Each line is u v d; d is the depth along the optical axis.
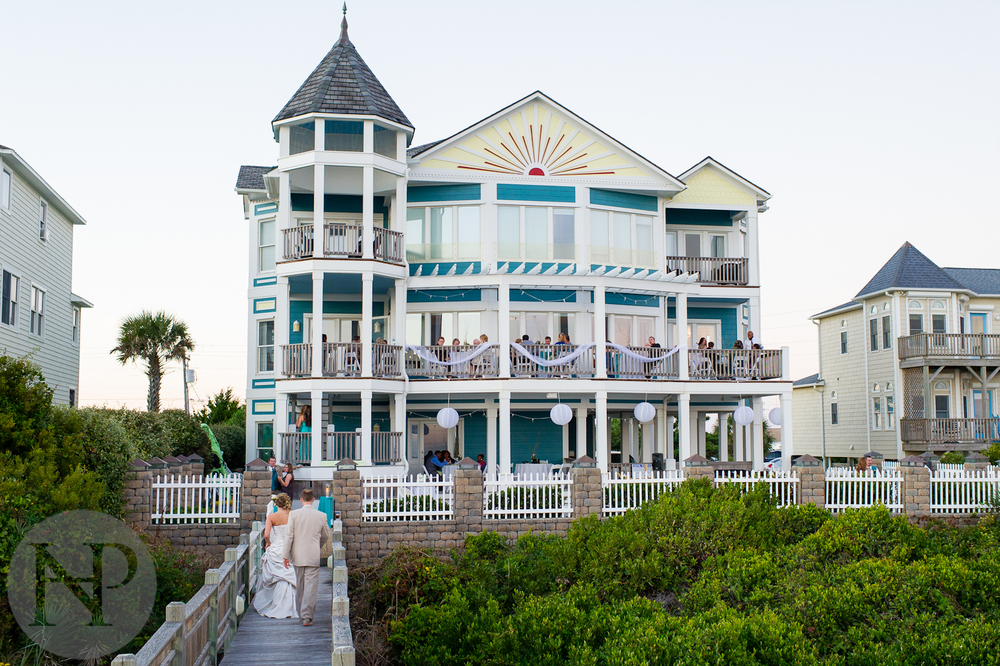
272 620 13.10
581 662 11.03
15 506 12.16
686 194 29.59
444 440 28.47
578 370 26.45
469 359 26.02
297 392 25.36
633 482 19.38
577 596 13.42
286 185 25.66
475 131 27.39
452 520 18.42
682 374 27.36
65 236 32.31
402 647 12.91
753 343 28.34
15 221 26.62
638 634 11.33
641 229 28.92
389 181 26.83
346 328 28.48
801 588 12.98
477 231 27.34
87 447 16.31
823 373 46.19
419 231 27.48
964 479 21.11
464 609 13.11
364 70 26.50
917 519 20.64
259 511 17.78
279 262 25.23
